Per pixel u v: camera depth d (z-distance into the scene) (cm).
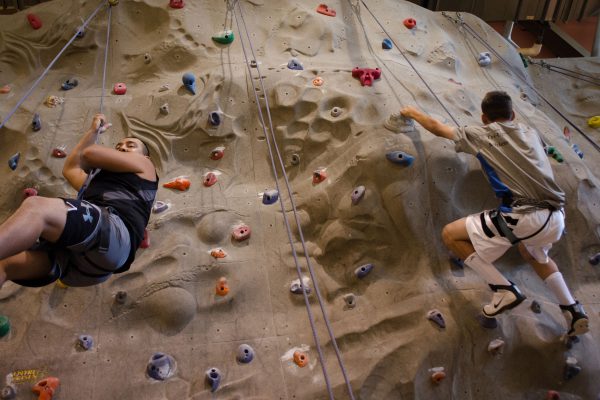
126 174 237
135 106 417
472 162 370
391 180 355
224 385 304
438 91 428
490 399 311
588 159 457
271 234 362
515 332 322
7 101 428
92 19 473
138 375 307
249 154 401
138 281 335
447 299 327
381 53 470
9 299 332
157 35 468
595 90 543
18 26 476
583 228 366
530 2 586
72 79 449
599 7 593
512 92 479
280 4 490
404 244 349
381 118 385
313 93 407
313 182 375
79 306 328
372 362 307
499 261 354
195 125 400
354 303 333
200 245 353
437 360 310
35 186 376
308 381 307
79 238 207
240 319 330
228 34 458
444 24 529
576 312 300
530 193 284
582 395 318
